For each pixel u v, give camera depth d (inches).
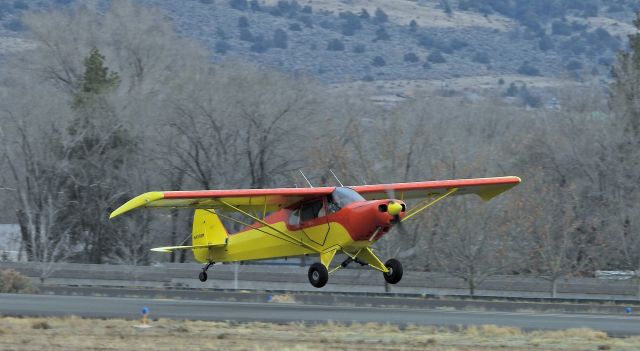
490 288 6855.3
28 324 3575.3
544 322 3909.9
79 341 3169.3
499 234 6643.7
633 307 4931.1
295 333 3412.9
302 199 4212.6
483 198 4739.2
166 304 4714.6
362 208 3951.8
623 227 6914.4
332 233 4069.9
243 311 4281.5
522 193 6879.9
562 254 6584.6
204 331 3442.4
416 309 4722.0
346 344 3144.7
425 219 6633.9
